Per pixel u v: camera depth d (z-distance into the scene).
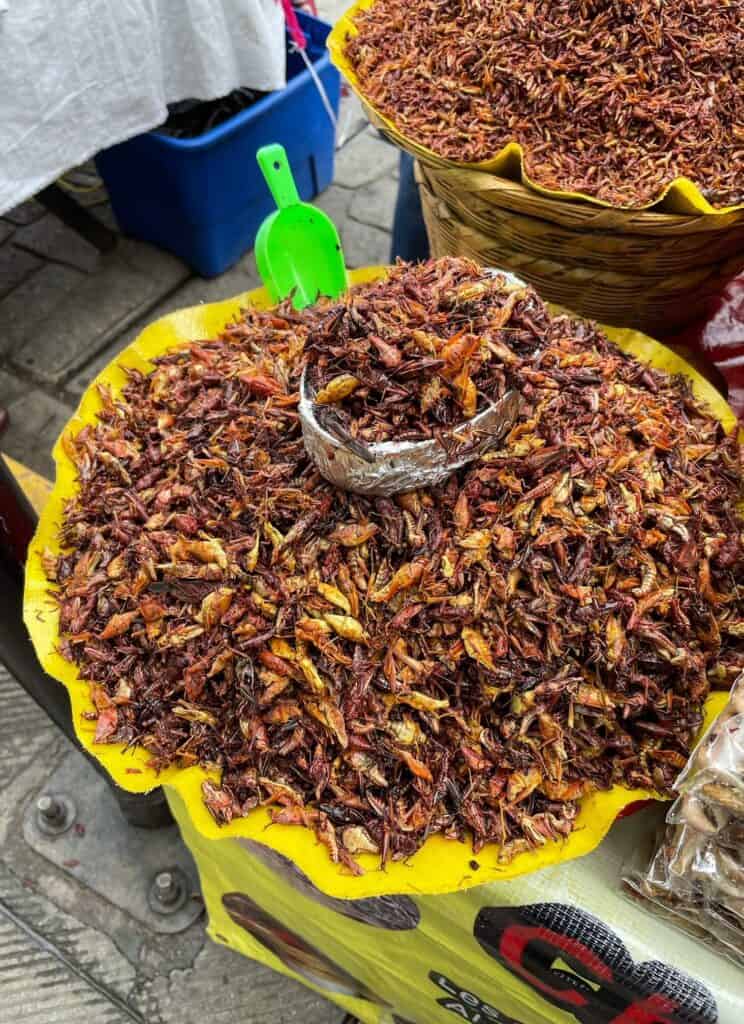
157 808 1.06
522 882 0.66
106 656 0.69
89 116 1.36
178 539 0.69
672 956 0.64
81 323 1.70
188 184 1.58
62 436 0.84
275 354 0.80
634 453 0.71
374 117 0.99
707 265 0.93
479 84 0.96
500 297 0.68
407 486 0.64
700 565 0.69
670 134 0.89
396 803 0.63
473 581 0.64
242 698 0.65
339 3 2.35
